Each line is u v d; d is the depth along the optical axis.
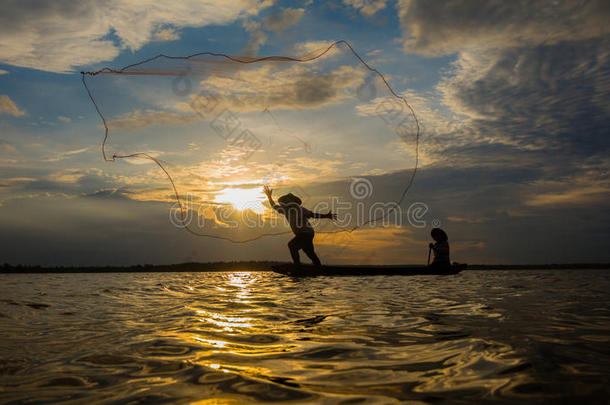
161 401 1.27
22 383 1.46
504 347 1.87
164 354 1.83
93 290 5.20
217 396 1.31
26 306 3.60
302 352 1.85
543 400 1.23
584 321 2.58
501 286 5.27
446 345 1.94
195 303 3.67
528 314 2.88
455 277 7.05
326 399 1.26
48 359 1.77
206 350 1.90
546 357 1.69
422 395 1.28
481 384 1.38
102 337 2.22
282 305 3.46
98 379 1.50
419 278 6.79
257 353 1.84
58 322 2.73
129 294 4.61
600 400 1.22
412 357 1.74
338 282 5.97
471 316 2.81
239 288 5.14
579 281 6.17
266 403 1.24
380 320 2.67
